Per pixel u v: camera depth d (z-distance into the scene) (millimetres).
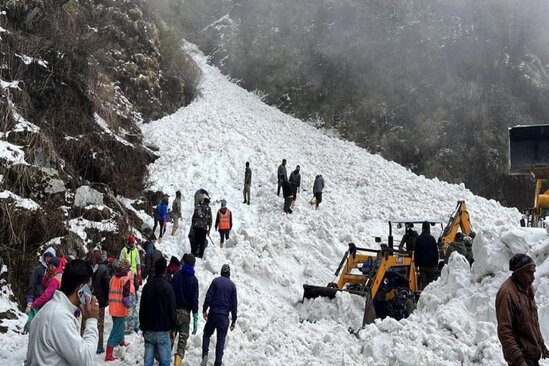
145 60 28625
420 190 22234
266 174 21703
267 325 9656
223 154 23109
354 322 10242
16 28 16078
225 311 7734
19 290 10484
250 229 14492
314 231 16828
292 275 13477
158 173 20703
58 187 12680
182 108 29953
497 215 20562
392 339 7754
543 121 30703
